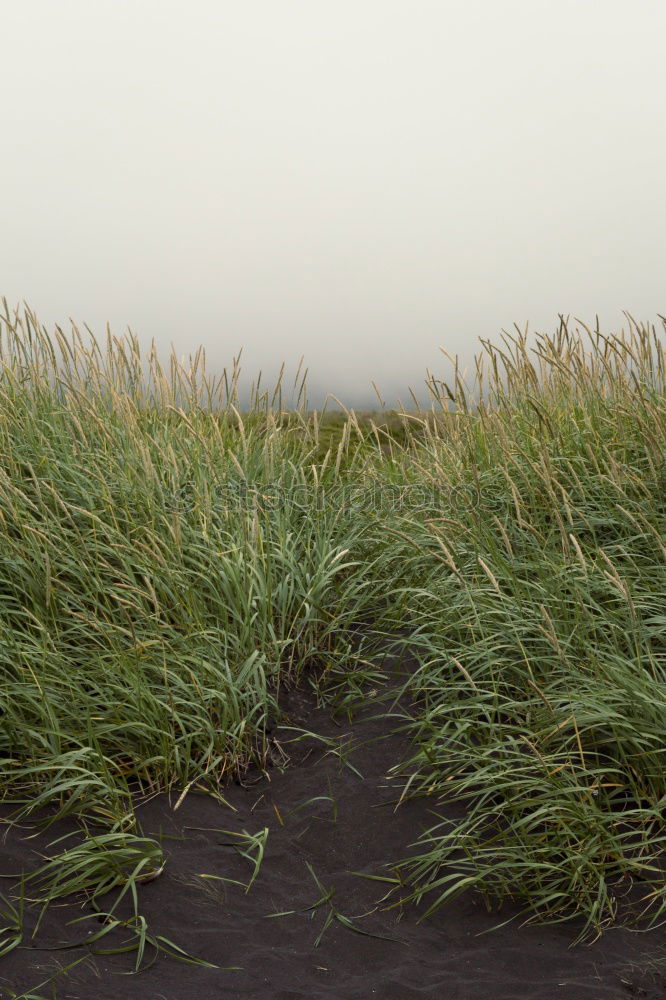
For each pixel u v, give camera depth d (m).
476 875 3.60
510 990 2.98
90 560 4.89
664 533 5.02
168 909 3.38
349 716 4.75
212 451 6.40
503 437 5.82
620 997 2.89
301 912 3.47
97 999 2.81
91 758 4.04
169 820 3.95
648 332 5.96
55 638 4.65
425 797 4.12
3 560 4.77
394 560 5.93
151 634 4.60
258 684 4.60
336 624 5.42
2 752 4.17
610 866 3.52
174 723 4.39
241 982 3.00
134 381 6.58
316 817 4.07
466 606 4.83
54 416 6.17
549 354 6.32
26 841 3.63
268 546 5.45
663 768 3.76
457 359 6.24
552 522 5.22
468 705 4.33
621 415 5.78
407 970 3.11
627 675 3.99
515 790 3.89
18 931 3.09
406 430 6.77
